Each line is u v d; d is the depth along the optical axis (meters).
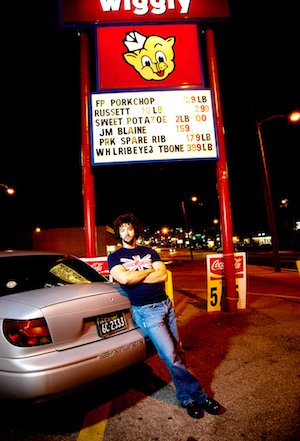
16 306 2.04
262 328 4.09
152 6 5.43
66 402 2.45
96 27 5.31
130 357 2.28
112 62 5.26
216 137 5.15
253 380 2.65
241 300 5.27
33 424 2.15
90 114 5.04
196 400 2.18
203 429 2.03
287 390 2.45
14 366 1.82
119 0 5.39
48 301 2.10
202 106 5.22
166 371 3.01
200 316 4.93
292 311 4.94
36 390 1.77
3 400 1.84
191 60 5.42
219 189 5.18
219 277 5.26
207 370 2.91
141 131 5.05
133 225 2.51
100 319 2.30
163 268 2.37
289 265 16.09
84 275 3.17
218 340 3.73
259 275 11.17
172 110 5.15
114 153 4.99
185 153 5.06
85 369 1.97
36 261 3.05
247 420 2.09
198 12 5.48
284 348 3.34
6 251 3.19
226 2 5.58
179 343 2.38
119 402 2.43
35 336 1.90
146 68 5.31
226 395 2.43
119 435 2.00
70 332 2.05
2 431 2.07
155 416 2.21
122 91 5.11
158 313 2.22
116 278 2.22
